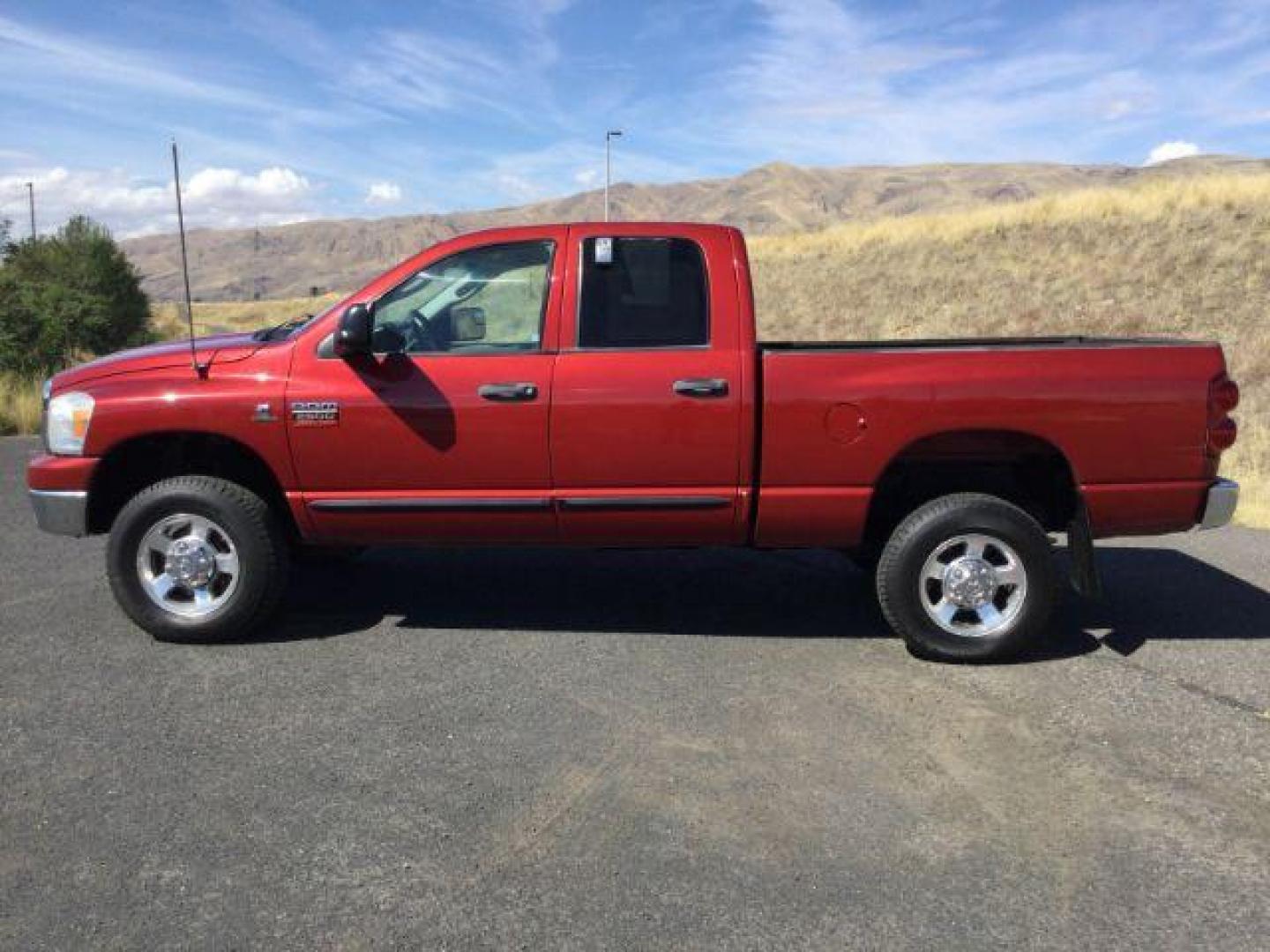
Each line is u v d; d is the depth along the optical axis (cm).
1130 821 339
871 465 485
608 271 492
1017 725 414
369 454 494
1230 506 489
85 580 625
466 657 494
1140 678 469
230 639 515
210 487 504
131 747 391
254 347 509
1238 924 283
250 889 298
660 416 482
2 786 359
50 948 271
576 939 275
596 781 365
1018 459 524
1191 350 482
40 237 2648
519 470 491
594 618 556
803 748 392
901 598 485
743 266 491
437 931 279
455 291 503
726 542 509
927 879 304
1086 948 273
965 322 2309
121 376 512
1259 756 387
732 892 296
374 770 373
